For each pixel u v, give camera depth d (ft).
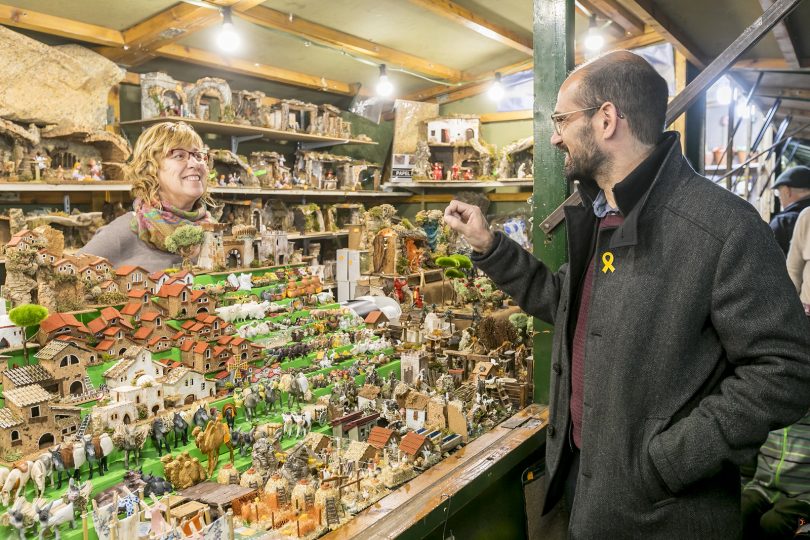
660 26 14.64
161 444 6.75
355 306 12.35
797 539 8.32
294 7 16.74
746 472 10.62
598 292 5.46
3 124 13.41
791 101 21.91
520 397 9.66
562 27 8.79
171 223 10.83
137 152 10.85
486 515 7.89
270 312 10.25
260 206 18.84
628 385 5.13
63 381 6.79
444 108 27.94
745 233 4.82
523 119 26.20
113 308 8.01
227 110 17.71
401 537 5.91
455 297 17.22
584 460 5.45
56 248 8.18
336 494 6.36
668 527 5.05
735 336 4.77
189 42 17.30
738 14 14.20
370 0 16.93
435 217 20.47
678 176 5.27
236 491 6.45
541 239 9.16
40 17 14.47
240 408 7.96
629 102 5.29
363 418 8.51
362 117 24.66
